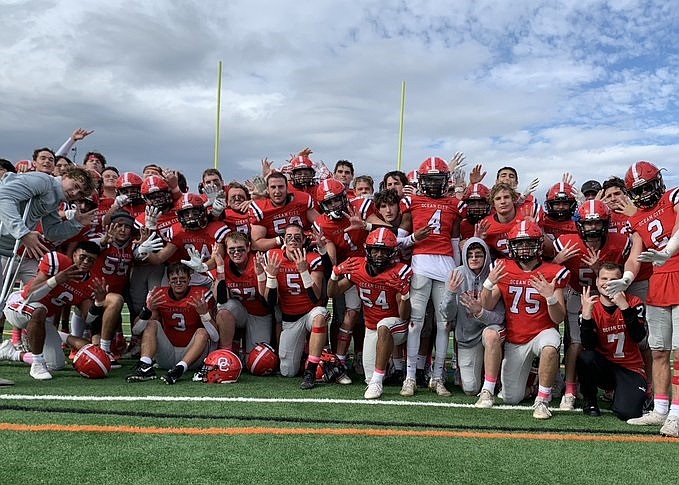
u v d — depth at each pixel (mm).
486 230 5910
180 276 5691
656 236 4613
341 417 4445
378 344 5309
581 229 5305
